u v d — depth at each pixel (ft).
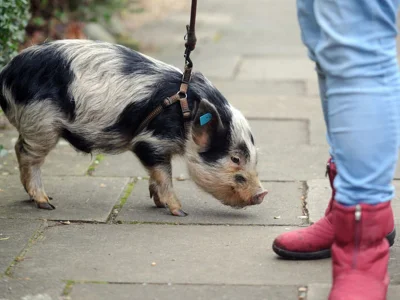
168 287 11.35
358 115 9.78
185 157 14.93
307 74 30.81
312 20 11.17
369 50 9.79
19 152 15.52
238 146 14.58
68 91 14.69
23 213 15.06
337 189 10.15
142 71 14.83
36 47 15.16
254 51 35.96
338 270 10.31
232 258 12.57
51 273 11.92
